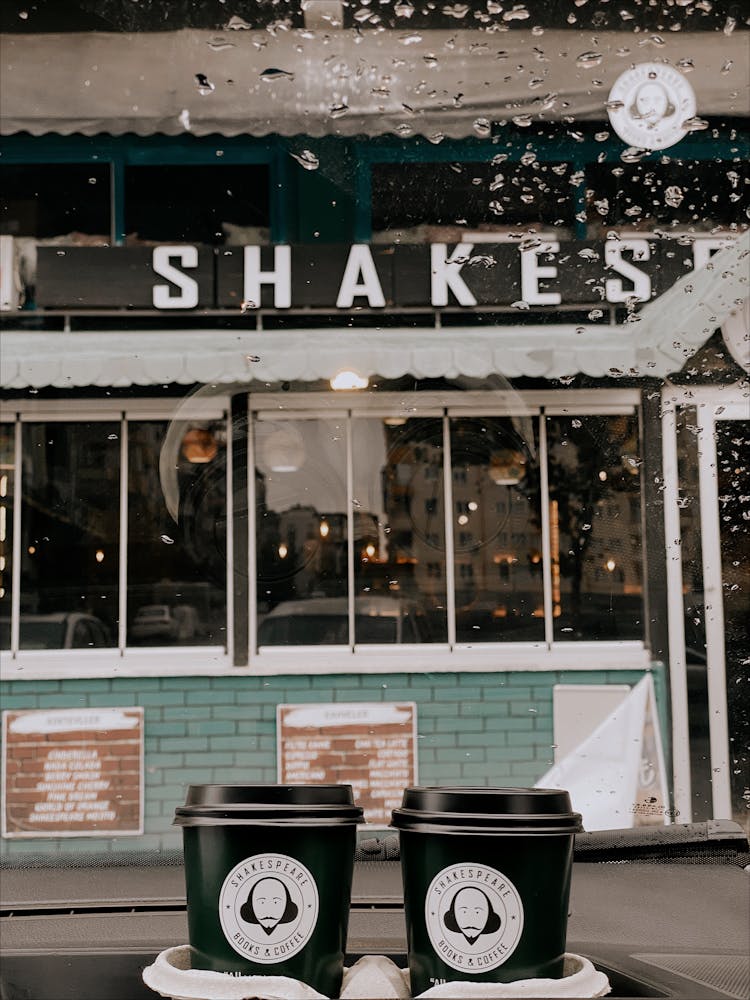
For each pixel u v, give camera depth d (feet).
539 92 12.08
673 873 3.54
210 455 15.25
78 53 13.29
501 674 14.78
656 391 14.19
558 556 15.01
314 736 14.67
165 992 2.03
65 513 15.19
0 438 15.20
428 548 15.23
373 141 12.92
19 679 14.64
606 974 2.39
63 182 14.20
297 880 2.05
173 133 13.99
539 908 2.04
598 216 13.32
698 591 14.57
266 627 15.07
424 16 12.00
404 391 14.96
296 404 15.21
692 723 14.38
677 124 12.30
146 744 14.70
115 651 14.96
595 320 13.75
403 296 13.89
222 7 12.77
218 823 2.05
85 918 2.87
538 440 14.88
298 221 13.98
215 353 14.14
